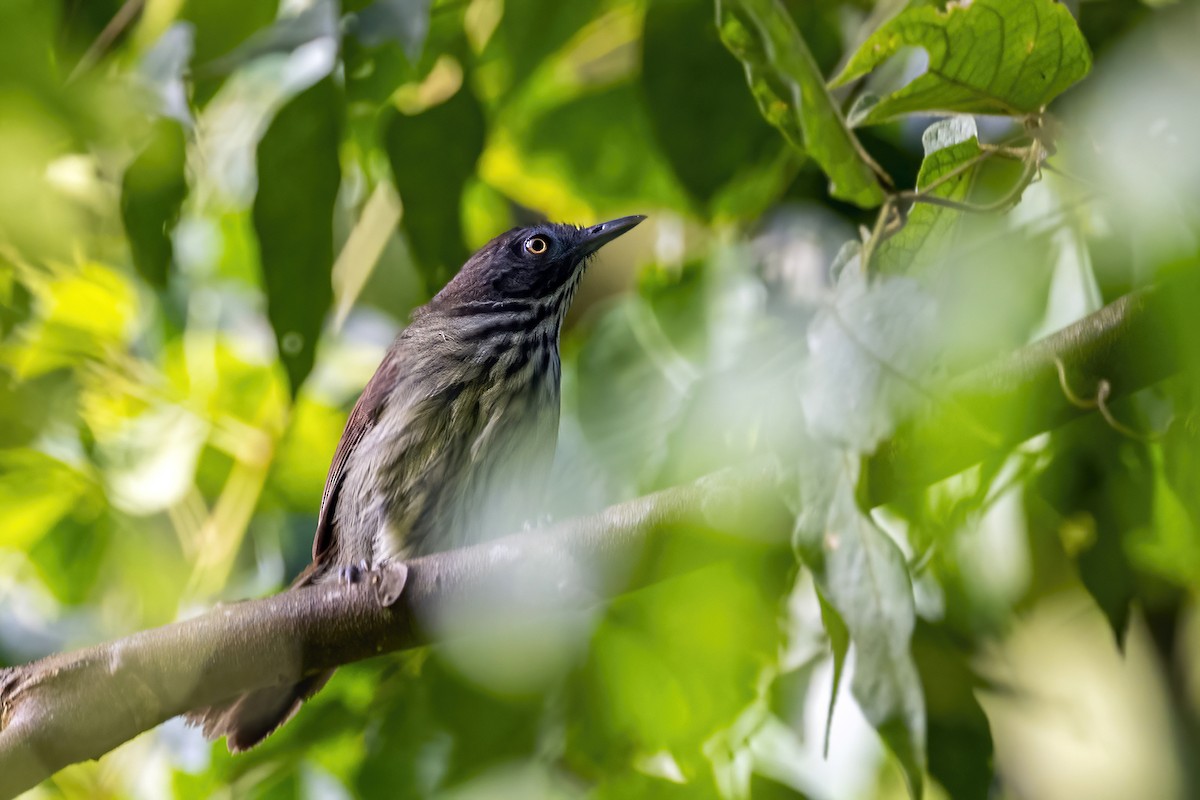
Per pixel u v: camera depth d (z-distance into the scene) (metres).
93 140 8.38
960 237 7.65
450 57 9.16
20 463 11.02
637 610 8.70
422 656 9.83
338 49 8.67
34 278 10.67
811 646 9.16
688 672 8.64
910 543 8.84
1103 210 7.90
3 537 11.20
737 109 9.54
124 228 8.68
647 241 12.53
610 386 9.78
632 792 9.12
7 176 8.52
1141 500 8.40
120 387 11.34
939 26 6.57
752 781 8.87
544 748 9.18
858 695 5.96
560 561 7.60
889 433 6.36
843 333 6.59
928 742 7.66
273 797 9.88
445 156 8.95
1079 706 9.33
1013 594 9.12
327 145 8.37
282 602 7.86
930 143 7.59
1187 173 6.99
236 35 8.61
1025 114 7.10
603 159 11.25
